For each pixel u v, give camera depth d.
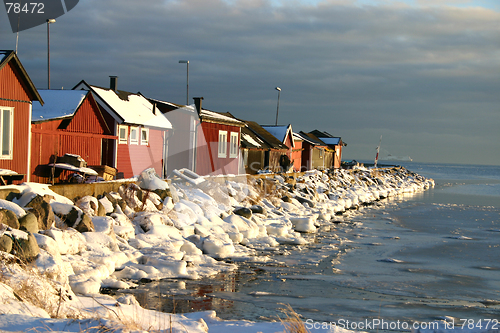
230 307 10.62
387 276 14.86
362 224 27.86
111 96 27.58
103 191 16.91
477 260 18.17
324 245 20.08
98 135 23.20
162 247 14.65
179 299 10.95
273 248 18.62
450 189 73.12
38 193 13.54
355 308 11.14
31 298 7.43
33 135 19.05
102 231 13.86
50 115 20.06
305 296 12.02
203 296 11.36
